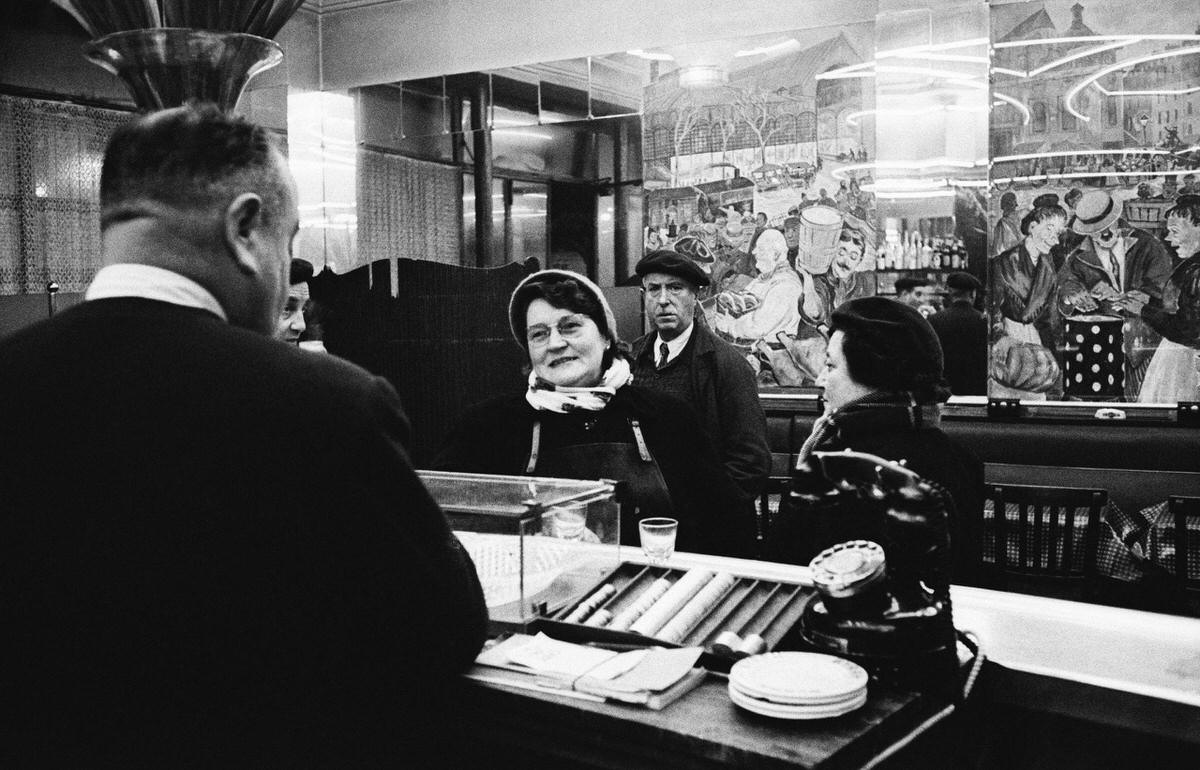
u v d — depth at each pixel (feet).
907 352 6.30
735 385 11.35
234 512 3.30
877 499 4.36
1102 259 17.78
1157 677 4.48
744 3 19.94
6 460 3.35
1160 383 17.56
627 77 21.29
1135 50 17.38
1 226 17.30
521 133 22.61
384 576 3.49
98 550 3.28
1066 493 10.59
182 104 4.83
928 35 18.30
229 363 3.43
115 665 3.30
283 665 3.37
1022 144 18.11
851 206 19.26
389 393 3.71
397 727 3.73
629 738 3.82
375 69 23.91
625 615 4.85
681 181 20.89
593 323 7.68
